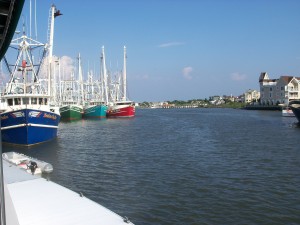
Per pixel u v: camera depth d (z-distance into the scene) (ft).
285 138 157.07
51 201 29.84
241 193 63.16
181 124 272.10
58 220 25.86
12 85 141.90
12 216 23.85
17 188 33.60
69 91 393.50
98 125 262.26
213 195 61.87
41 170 75.97
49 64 154.51
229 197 60.59
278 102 542.57
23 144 123.85
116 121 317.42
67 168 86.99
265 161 96.22
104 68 387.96
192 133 189.47
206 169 85.15
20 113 120.06
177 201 58.39
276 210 53.88
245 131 196.24
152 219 50.01
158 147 129.49
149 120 333.62
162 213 52.49
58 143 139.64
